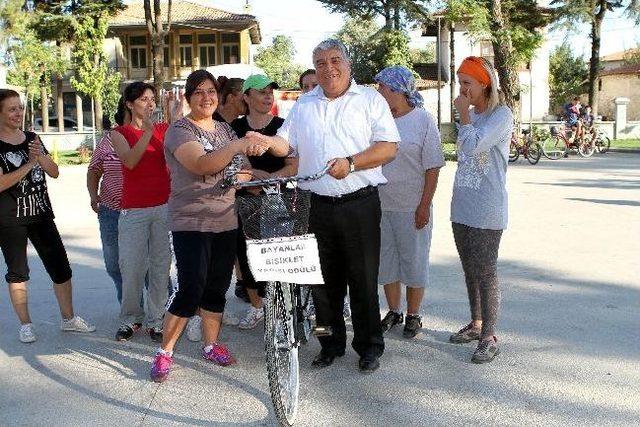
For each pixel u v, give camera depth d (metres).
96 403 4.34
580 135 25.55
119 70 45.84
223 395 4.45
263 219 4.00
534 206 12.36
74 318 5.74
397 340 5.45
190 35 45.50
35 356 5.20
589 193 14.12
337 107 4.56
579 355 5.02
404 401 4.29
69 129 47.50
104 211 5.68
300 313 4.46
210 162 4.28
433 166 5.29
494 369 4.79
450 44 38.94
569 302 6.38
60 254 5.61
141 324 5.71
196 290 4.66
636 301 6.38
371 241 4.69
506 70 28.64
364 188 4.62
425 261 5.43
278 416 3.80
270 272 3.91
